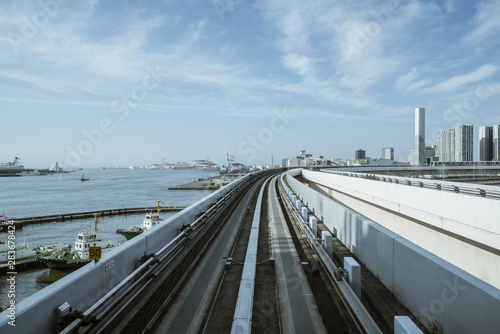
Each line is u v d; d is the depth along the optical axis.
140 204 82.50
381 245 4.57
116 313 3.08
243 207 15.72
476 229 6.38
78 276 2.94
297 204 11.02
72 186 143.75
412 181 11.45
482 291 2.43
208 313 4.43
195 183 138.75
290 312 4.32
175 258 5.14
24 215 65.50
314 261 6.26
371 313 3.87
